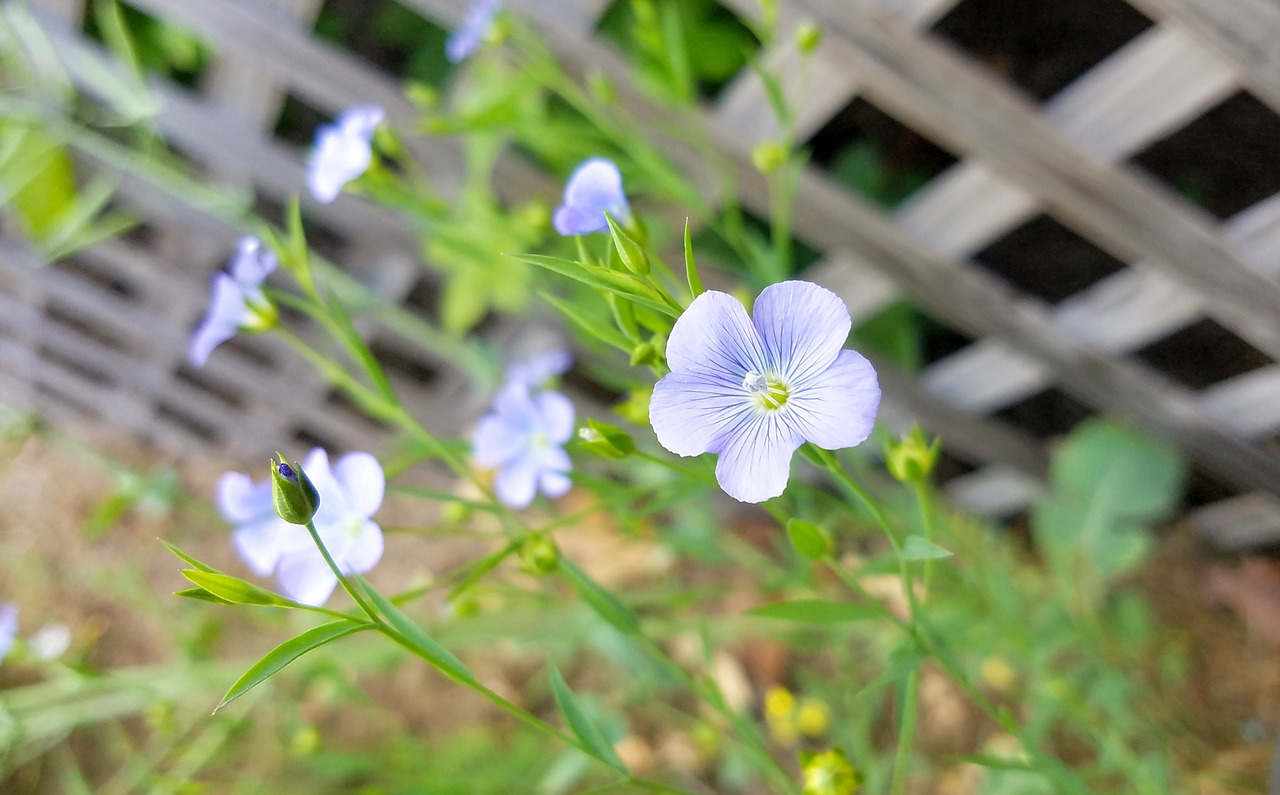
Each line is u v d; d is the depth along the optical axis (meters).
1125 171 0.22
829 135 0.31
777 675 0.33
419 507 0.40
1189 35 0.19
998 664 0.29
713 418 0.13
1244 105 0.27
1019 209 0.23
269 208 0.33
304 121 0.32
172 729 0.23
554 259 0.13
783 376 0.12
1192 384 0.28
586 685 0.35
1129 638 0.27
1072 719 0.26
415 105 0.26
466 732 0.33
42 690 0.22
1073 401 0.32
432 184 0.28
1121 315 0.25
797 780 0.30
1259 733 0.27
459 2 0.24
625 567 0.35
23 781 0.35
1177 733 0.27
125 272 0.34
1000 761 0.15
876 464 0.31
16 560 0.38
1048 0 0.29
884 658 0.29
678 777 0.32
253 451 0.43
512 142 0.28
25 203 0.28
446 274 0.31
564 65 0.24
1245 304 0.22
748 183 0.25
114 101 0.24
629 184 0.21
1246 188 0.27
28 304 0.37
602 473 0.30
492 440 0.19
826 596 0.28
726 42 0.28
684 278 0.28
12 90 0.26
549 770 0.28
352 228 0.29
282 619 0.23
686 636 0.34
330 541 0.15
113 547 0.41
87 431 0.44
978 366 0.29
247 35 0.25
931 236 0.25
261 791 0.26
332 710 0.35
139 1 0.25
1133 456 0.27
